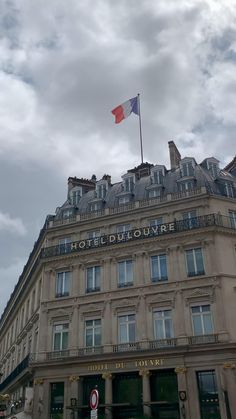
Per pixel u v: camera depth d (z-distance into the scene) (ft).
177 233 111.04
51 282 120.37
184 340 99.14
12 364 156.15
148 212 120.78
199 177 123.13
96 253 118.11
